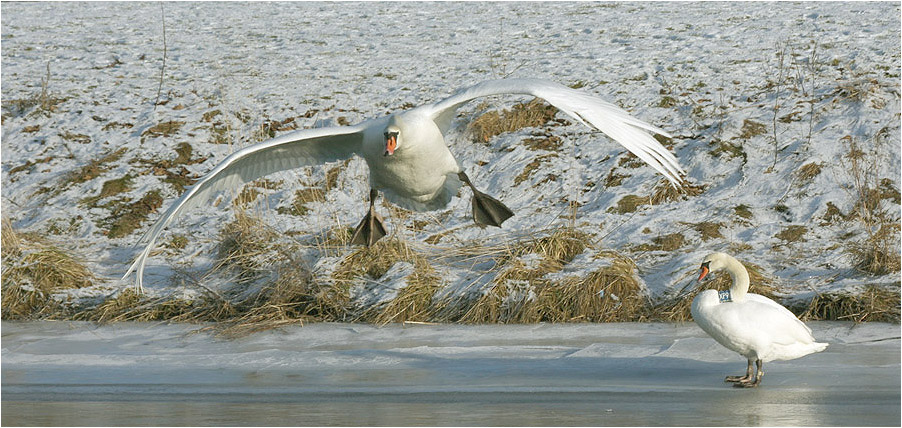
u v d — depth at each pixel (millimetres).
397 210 16125
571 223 14648
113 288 13930
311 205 16672
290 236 15367
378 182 10273
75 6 31484
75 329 12703
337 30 26797
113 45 25656
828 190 15656
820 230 14688
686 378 9422
